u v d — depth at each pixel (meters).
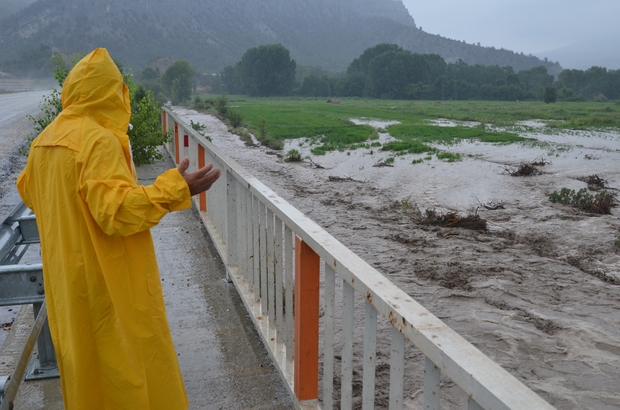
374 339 1.93
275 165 18.69
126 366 2.16
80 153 2.05
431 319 1.60
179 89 83.81
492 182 14.57
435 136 28.33
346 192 13.66
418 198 13.00
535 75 171.50
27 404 2.99
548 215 11.07
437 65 164.88
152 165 10.51
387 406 3.61
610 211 11.55
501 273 7.14
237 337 3.77
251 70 154.12
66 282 2.13
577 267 7.70
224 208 4.91
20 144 18.69
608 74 162.25
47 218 2.18
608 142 25.17
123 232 2.03
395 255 7.97
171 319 4.06
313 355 2.63
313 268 2.56
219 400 3.05
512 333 5.16
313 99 129.88
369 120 44.50
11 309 4.71
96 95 2.17
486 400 1.25
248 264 3.96
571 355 4.74
